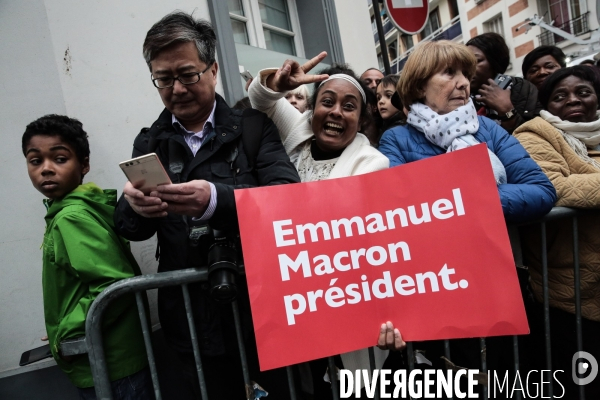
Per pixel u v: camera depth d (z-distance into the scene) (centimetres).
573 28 1725
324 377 158
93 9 211
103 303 124
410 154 165
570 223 169
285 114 181
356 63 459
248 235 120
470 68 161
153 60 131
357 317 124
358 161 156
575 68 191
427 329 124
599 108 201
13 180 199
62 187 158
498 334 122
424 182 128
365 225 127
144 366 152
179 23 130
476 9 2169
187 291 128
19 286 201
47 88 199
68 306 146
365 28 484
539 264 175
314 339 121
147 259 218
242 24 358
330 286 124
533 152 175
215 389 140
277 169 136
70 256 137
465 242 125
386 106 252
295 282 122
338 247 125
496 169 148
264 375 145
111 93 215
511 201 140
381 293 126
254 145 139
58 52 199
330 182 129
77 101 204
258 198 122
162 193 107
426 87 164
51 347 150
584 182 155
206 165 137
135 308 149
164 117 145
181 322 135
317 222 125
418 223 127
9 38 196
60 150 157
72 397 202
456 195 126
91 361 126
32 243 202
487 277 124
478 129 160
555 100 190
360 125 178
